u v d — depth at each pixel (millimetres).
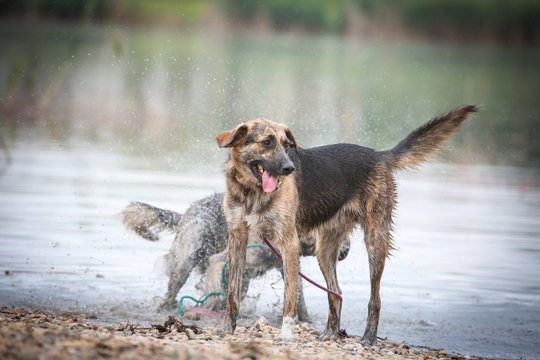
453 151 24250
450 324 9250
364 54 49250
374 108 30016
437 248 13234
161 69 35219
